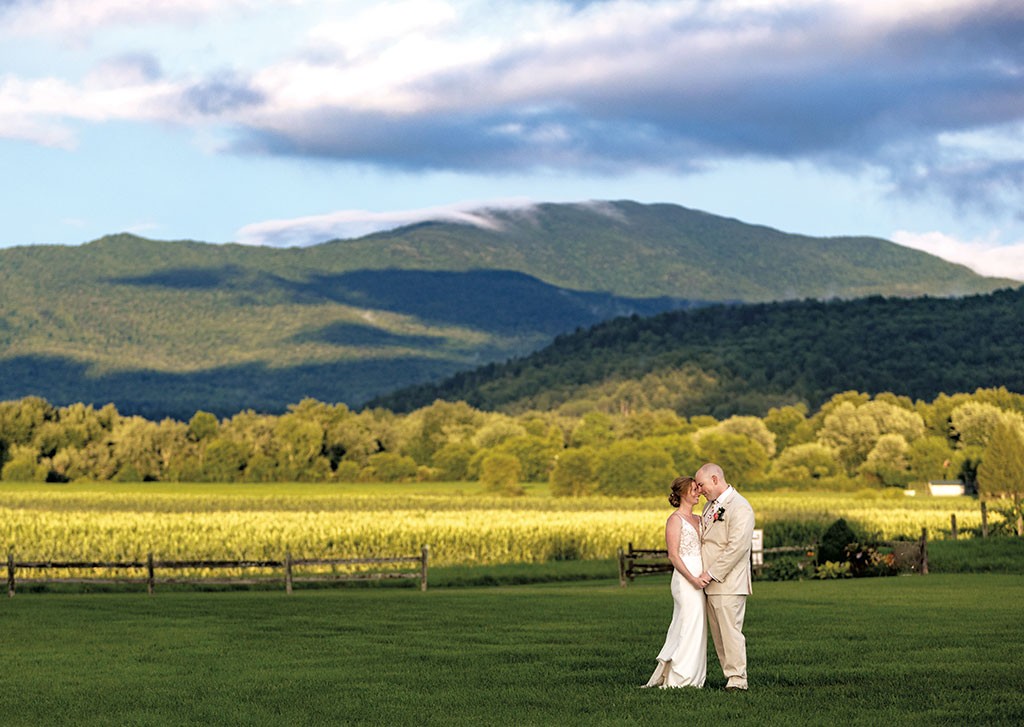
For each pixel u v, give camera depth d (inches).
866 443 6215.6
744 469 5605.3
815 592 1089.4
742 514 502.6
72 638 804.0
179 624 896.3
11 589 1360.7
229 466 6702.8
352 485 6441.9
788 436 7564.0
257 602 1129.4
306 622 888.9
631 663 606.9
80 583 1473.9
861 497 4825.3
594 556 2268.7
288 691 539.8
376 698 514.9
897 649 633.6
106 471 6717.5
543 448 6747.1
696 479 516.7
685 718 449.4
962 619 797.2
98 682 584.1
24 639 802.2
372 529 2305.6
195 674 606.5
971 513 2893.7
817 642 669.3
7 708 511.2
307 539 2241.6
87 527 2417.6
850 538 1429.6
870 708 463.5
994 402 6820.9
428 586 1593.3
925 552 1417.3
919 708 463.5
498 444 6899.6
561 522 2504.9
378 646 709.3
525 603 1046.4
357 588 1523.1
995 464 4156.0
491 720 456.8
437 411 7795.3
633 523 2452.0
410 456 7391.7
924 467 5521.7
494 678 563.2
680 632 513.3
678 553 510.9
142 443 6737.2
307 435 6815.9
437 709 484.4
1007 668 559.2
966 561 1521.9
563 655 644.7
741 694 495.2
